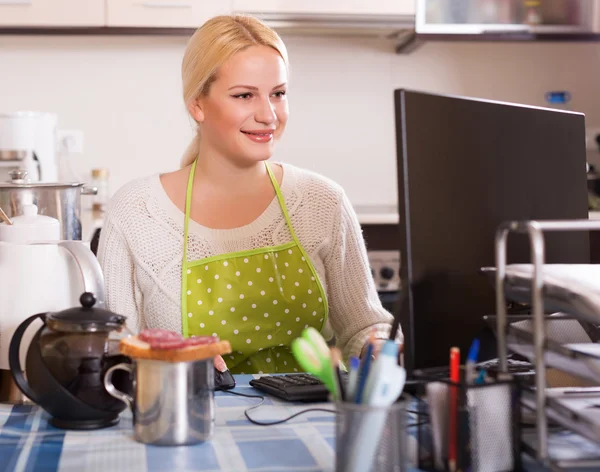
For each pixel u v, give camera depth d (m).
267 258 1.63
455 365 0.87
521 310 1.10
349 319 1.72
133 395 0.98
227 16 1.64
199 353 0.95
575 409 0.82
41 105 3.39
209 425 0.97
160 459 0.90
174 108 3.46
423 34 3.26
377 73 3.57
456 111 1.06
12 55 3.36
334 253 1.72
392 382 0.80
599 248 1.30
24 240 1.33
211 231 1.65
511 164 1.12
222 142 1.61
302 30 3.36
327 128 3.56
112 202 1.71
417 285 0.99
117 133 3.44
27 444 0.96
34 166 2.91
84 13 3.09
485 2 3.27
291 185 1.72
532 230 0.86
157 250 1.65
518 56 3.65
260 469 0.86
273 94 1.62
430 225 1.01
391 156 3.60
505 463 0.85
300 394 1.15
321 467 0.87
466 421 0.84
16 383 1.08
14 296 1.18
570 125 1.22
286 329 1.63
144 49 3.43
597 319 0.84
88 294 1.08
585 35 3.34
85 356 1.02
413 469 0.87
